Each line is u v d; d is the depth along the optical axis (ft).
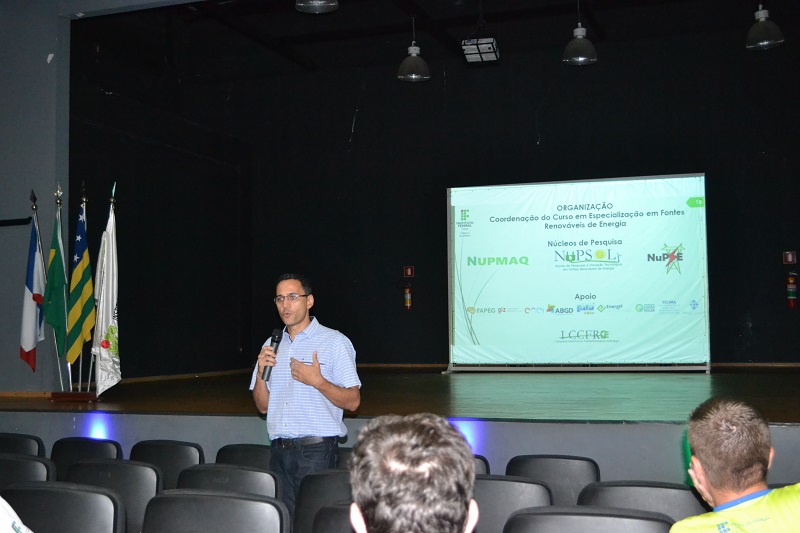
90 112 27.86
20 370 22.16
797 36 32.09
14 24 23.03
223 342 35.55
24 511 7.66
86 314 21.61
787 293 31.86
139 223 30.42
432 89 36.17
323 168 37.47
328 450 11.84
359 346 36.70
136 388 26.76
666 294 31.63
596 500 8.28
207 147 34.76
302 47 36.83
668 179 31.73
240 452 12.32
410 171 36.40
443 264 35.91
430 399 21.53
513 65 35.12
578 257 32.42
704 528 5.79
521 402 20.22
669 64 33.40
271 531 7.26
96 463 9.84
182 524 7.42
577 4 31.07
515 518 6.59
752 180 32.53
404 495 3.38
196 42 37.24
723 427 5.76
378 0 33.19
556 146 34.55
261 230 38.14
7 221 22.49
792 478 14.25
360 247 36.91
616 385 25.48
